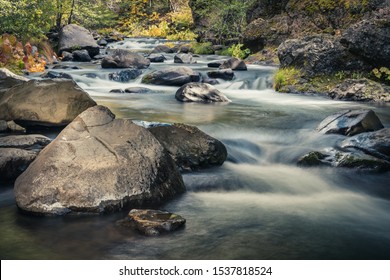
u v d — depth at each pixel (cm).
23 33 1756
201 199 510
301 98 1207
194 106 1041
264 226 437
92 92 1229
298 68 1351
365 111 769
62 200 444
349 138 704
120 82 1451
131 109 971
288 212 483
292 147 733
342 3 1738
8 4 1620
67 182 450
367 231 435
